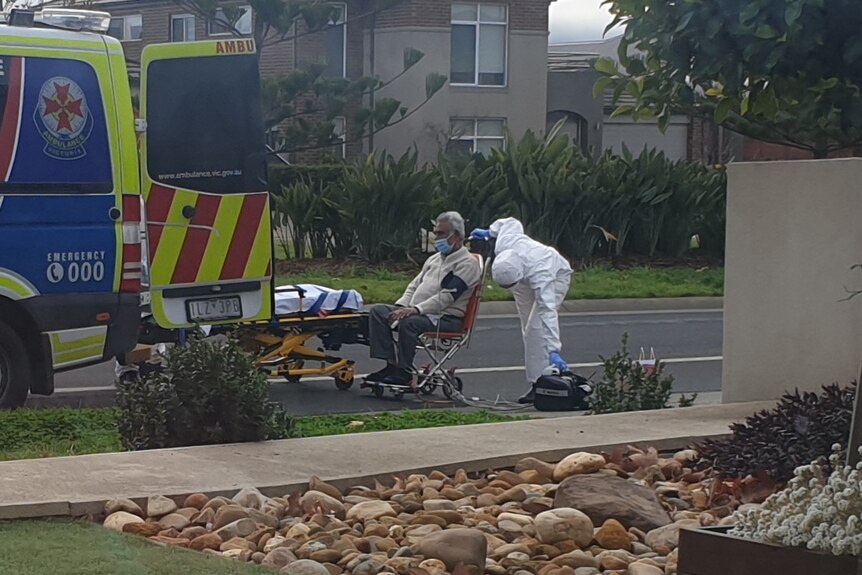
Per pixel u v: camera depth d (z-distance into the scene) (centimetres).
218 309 1255
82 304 1129
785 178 1103
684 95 718
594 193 2852
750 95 638
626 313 2384
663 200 2917
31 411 1092
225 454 859
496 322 2127
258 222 1270
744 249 1134
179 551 646
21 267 1101
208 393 895
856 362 1062
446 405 1276
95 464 816
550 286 1246
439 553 648
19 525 694
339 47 4056
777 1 566
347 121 3928
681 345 1911
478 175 2781
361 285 2427
